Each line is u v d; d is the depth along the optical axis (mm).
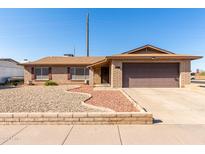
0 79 27422
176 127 5062
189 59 16484
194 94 12148
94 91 14008
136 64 16797
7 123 5277
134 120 5320
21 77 31438
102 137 4375
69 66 24203
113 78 16594
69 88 17062
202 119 5883
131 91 13922
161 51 19547
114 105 7715
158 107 7844
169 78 16797
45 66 24234
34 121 5297
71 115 5293
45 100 9273
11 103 8367
